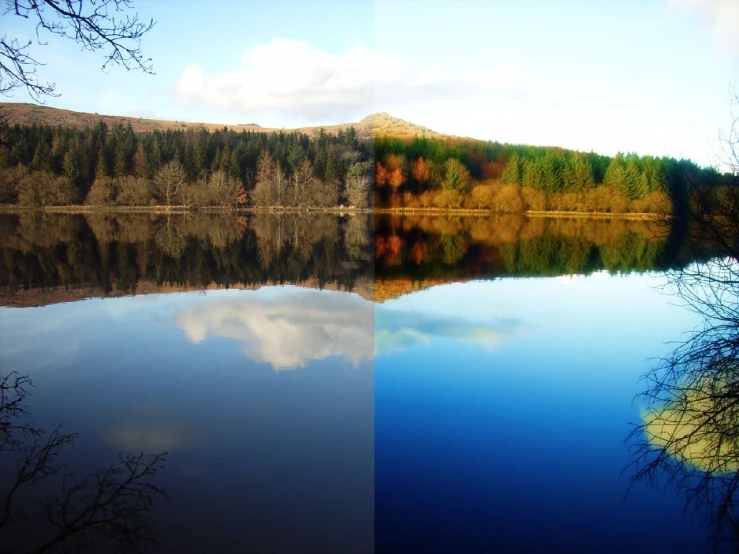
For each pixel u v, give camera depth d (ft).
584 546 11.68
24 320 30.48
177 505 11.57
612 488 13.73
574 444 15.90
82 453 14.16
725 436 16.35
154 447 14.25
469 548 11.36
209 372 21.18
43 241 73.82
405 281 51.03
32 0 15.81
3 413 16.62
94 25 16.37
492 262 63.57
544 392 20.36
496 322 33.17
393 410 17.70
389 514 11.62
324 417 16.62
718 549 11.62
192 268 55.31
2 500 11.86
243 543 10.41
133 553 10.02
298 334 28.63
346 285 47.91
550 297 41.65
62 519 11.32
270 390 19.16
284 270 56.34
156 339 26.45
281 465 13.50
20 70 17.74
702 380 19.97
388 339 28.22
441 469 13.93
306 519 11.23
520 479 13.94
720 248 20.79
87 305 35.24
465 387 20.85
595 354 25.30
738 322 20.65
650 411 18.72
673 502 13.30
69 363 22.20
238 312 33.96
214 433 15.29
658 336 28.35
